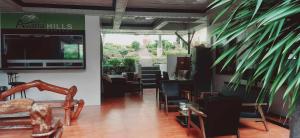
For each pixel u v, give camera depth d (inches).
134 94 411.2
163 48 602.2
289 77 50.9
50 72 295.7
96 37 303.6
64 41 294.2
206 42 353.7
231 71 278.5
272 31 49.1
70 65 296.8
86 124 212.8
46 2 273.4
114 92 386.3
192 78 337.1
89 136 179.8
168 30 466.6
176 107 272.4
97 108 284.7
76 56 297.7
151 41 625.6
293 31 49.0
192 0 264.5
